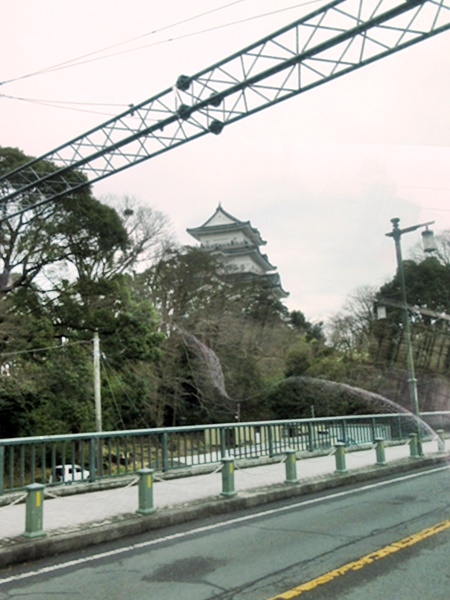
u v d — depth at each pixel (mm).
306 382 25828
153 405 28359
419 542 4801
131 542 5258
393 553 4477
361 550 4617
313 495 7762
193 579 3998
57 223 20047
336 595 3523
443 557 4316
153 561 4555
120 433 8234
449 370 19109
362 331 20906
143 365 26625
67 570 4375
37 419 20125
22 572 4352
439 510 6246
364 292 19281
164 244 31094
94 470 7828
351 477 8867
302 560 4391
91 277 21797
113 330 21156
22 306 19922
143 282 30812
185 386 30938
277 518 6195
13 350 19500
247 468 9688
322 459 10992
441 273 17031
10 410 19562
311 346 27875
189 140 12000
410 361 12656
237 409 29234
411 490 7855
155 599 3592
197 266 31797
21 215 19781
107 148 12844
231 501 6781
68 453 17297
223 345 30453
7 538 4961
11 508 6441
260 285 33000
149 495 6059
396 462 10430
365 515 6137
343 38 9453
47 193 18062
